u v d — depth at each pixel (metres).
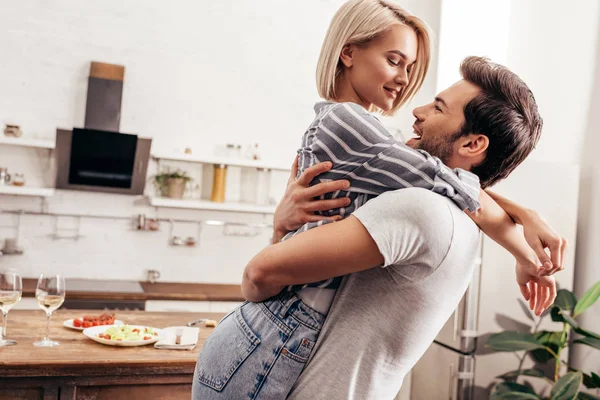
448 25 5.40
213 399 1.17
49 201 5.13
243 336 1.17
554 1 4.61
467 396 4.07
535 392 4.16
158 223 5.35
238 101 5.61
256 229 5.64
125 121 5.30
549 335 4.04
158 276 5.32
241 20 5.61
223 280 5.58
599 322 4.08
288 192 1.18
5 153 5.03
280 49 5.73
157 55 5.38
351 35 1.23
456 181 1.12
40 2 5.08
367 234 1.03
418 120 1.27
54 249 5.15
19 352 2.23
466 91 1.20
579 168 4.28
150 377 2.28
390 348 1.14
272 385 1.13
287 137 5.75
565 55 4.49
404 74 1.25
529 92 1.21
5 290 2.37
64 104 5.16
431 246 1.07
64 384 2.18
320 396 1.12
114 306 4.57
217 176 5.31
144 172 5.15
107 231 5.28
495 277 4.12
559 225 4.22
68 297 4.47
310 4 5.80
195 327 2.86
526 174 4.17
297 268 1.05
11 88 5.05
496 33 5.13
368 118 1.12
